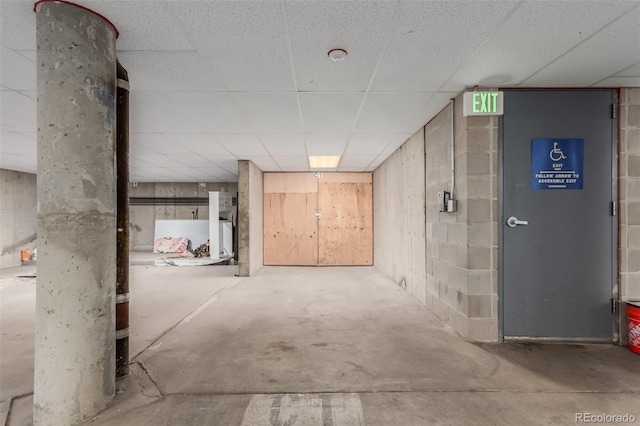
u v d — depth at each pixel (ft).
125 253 7.02
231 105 10.31
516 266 9.14
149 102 10.00
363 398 6.37
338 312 12.30
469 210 9.17
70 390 5.40
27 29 6.13
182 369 7.60
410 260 15.23
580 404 6.12
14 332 10.10
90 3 5.37
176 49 6.90
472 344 8.99
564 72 8.16
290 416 5.81
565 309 9.10
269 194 24.79
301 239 24.68
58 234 5.30
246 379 7.13
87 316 5.54
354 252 24.61
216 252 25.21
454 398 6.35
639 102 9.07
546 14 5.75
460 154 9.57
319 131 13.44
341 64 7.63
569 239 9.09
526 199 9.12
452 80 8.60
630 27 6.14
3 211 22.95
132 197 32.83
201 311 12.53
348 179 24.75
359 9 5.59
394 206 18.19
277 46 6.81
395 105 10.45
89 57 5.54
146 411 5.94
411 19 5.90
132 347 8.93
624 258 9.02
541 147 9.10
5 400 6.36
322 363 7.91
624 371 7.39
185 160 19.99
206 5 5.44
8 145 15.53
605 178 9.07
